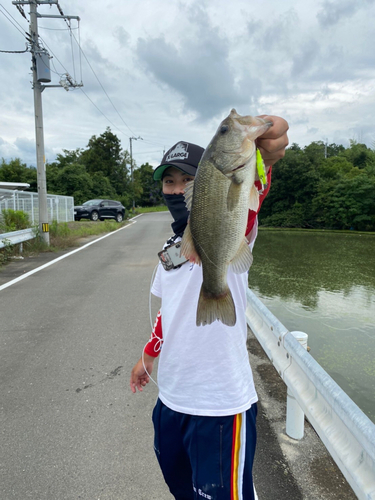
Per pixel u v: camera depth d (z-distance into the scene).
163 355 1.47
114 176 52.44
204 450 1.33
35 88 11.45
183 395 1.38
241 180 1.27
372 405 3.75
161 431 1.48
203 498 1.29
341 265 12.48
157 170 1.63
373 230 31.55
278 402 2.84
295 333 2.52
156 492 2.01
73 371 3.41
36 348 3.94
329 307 7.32
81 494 2.00
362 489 1.28
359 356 4.89
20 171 42.09
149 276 7.48
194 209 1.32
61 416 2.71
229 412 1.33
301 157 36.94
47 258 9.77
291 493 1.95
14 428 2.57
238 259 1.35
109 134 53.53
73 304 5.54
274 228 34.53
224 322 1.33
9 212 12.59
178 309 1.42
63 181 40.94
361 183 31.59
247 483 1.34
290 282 9.68
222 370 1.35
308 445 2.34
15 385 3.16
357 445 1.39
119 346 3.96
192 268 1.42
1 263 8.83
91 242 13.42
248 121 1.26
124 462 2.24
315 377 1.78
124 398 2.95
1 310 5.27
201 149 1.65
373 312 6.96
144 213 48.91
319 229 33.50
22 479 2.11
